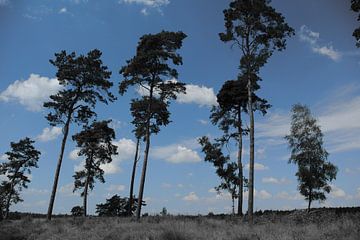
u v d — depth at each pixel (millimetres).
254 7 25359
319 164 37031
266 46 25859
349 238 11469
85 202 43469
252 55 25219
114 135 45156
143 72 29422
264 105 32812
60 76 31781
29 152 55781
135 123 33938
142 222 21469
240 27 26031
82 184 44062
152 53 28906
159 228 17094
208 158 35594
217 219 23203
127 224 20266
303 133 37844
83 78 32688
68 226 22875
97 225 21781
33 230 22203
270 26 25766
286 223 17672
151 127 31469
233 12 26234
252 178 24094
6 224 26484
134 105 31000
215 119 36500
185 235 14828
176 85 29922
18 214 54469
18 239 19922
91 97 32531
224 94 35812
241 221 20344
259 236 13555
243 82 27016
